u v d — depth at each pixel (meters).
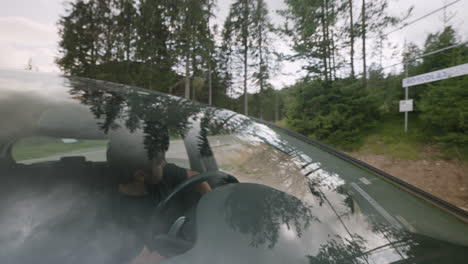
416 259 0.76
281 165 1.17
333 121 10.21
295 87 11.69
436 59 9.37
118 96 1.10
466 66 6.78
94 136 0.89
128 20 21.12
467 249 0.83
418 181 6.32
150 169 0.92
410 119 9.70
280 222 0.80
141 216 0.80
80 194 0.77
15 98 0.89
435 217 1.01
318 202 0.97
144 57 20.20
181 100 1.30
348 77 11.03
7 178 0.74
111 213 0.77
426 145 7.92
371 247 0.79
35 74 1.09
